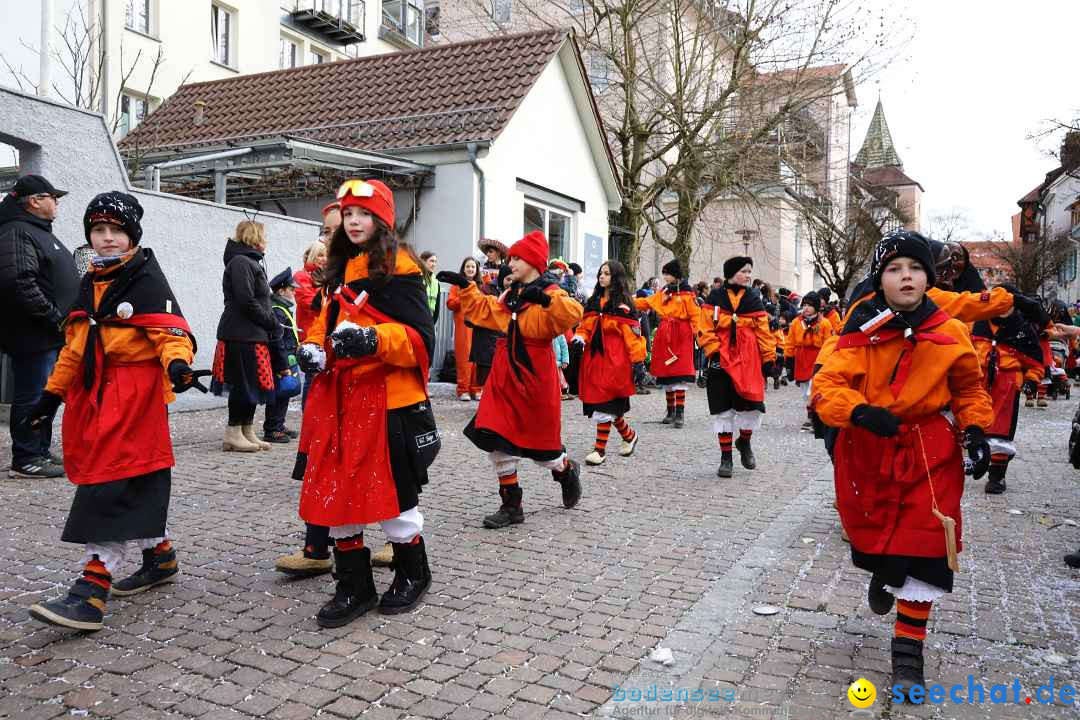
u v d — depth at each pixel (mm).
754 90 19391
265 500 5980
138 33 20828
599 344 7867
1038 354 6797
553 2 22172
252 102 16828
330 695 3127
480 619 3902
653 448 8984
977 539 5449
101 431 3621
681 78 19469
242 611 3939
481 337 11414
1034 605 4176
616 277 7895
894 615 4016
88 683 3184
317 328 3895
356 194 3666
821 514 6000
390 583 4398
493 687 3227
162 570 4199
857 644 3682
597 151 17188
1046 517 6055
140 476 3738
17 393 6359
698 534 5449
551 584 4414
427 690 3188
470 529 5457
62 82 14766
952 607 4133
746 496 6621
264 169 13336
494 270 11523
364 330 3482
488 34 28000
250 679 3246
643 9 19688
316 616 3816
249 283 7352
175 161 11266
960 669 3422
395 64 16469
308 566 4391
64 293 6562
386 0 32875
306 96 16344
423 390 3877
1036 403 14484
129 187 9016
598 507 6160
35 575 4328
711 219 26938
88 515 3605
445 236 13742
